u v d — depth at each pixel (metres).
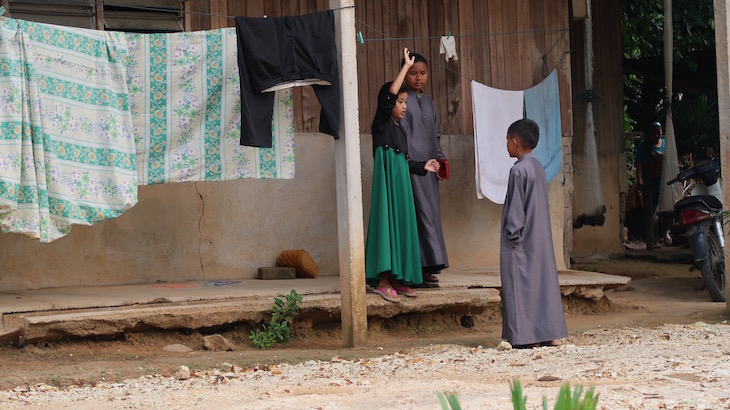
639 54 18.33
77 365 6.25
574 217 12.74
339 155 7.27
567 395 2.41
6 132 6.38
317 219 9.22
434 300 8.06
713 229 10.15
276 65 7.04
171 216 8.59
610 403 4.34
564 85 10.45
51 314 6.84
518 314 6.99
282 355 6.69
